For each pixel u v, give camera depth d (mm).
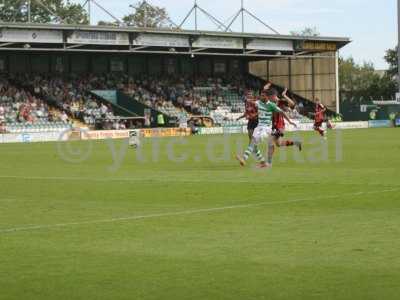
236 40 83688
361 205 18938
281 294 10617
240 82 95312
